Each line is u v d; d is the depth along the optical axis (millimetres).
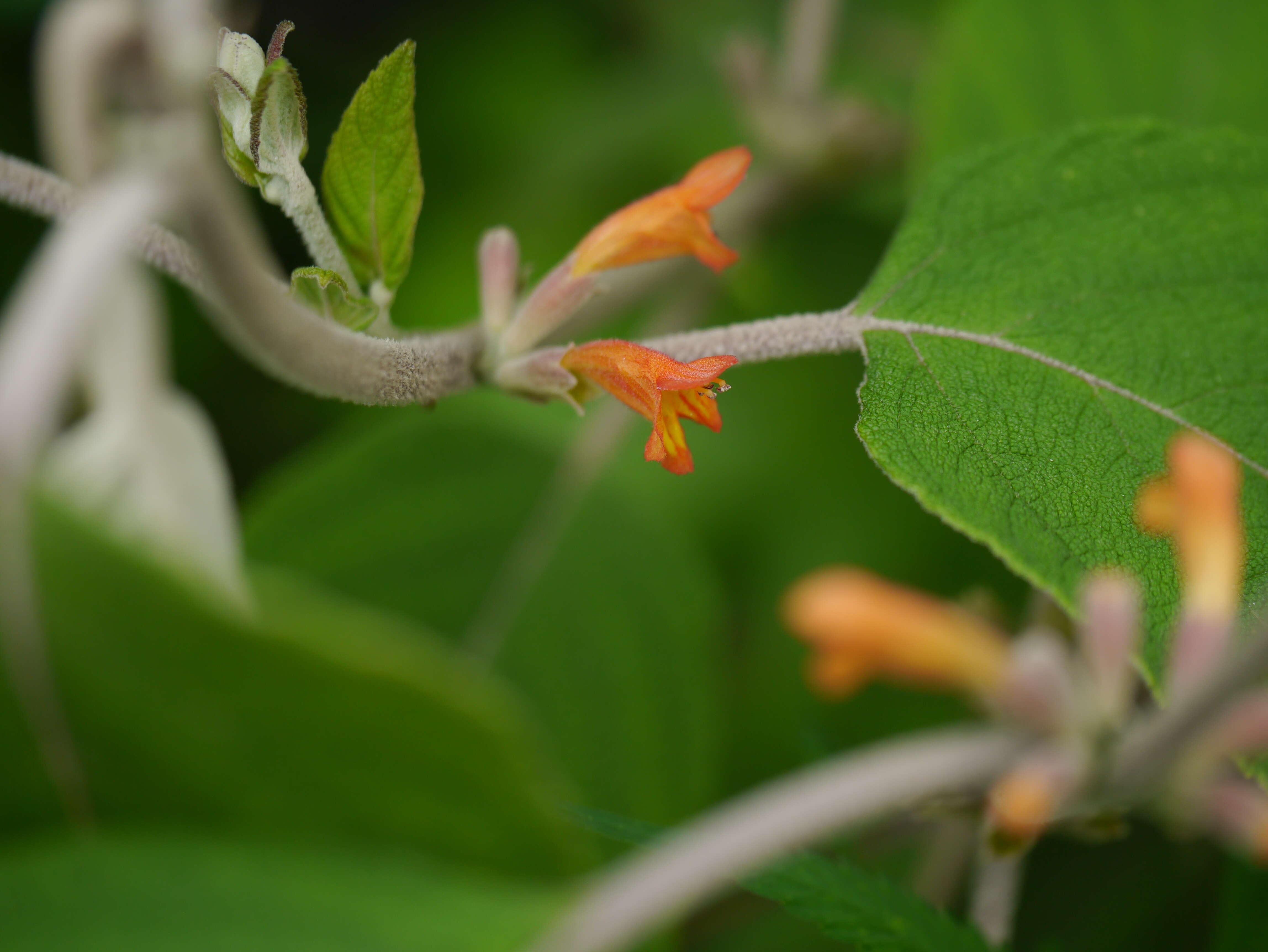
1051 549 262
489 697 230
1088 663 256
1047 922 360
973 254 284
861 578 280
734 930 362
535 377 277
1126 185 288
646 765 354
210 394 467
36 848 234
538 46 559
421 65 550
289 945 231
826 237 449
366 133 262
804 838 239
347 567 359
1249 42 342
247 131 260
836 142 384
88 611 228
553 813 234
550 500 364
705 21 541
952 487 265
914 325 280
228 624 227
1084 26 342
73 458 272
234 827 235
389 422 363
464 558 362
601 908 234
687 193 281
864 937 266
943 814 270
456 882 234
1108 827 271
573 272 279
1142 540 263
